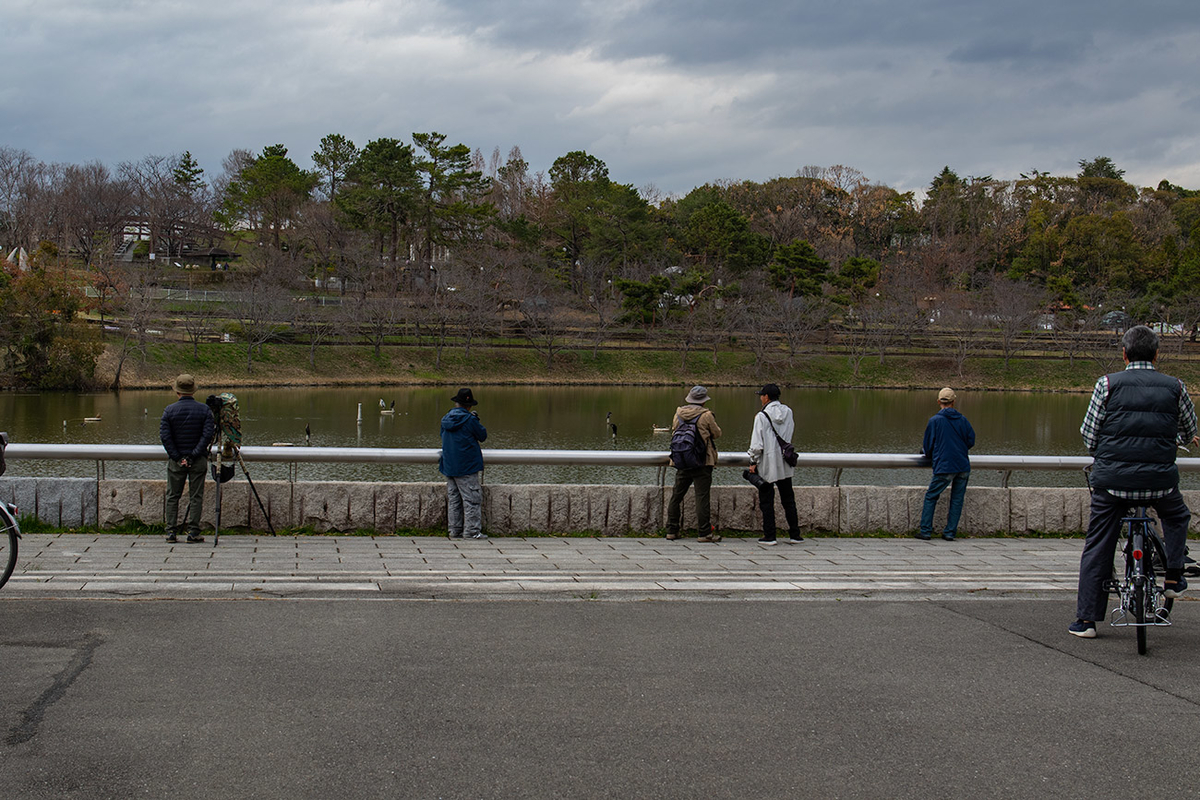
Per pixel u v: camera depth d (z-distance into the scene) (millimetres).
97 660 4801
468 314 87875
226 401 8578
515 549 8289
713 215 104625
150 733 3910
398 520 9109
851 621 5922
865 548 8789
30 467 26953
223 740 3855
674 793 3475
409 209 93000
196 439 8133
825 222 133125
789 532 9438
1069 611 6293
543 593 6488
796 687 4641
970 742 4000
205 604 5945
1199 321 96438
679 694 4500
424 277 96500
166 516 8219
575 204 106688
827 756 3828
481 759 3730
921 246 127188
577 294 103688
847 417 61844
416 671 4742
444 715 4172
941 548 8883
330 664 4820
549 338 89375
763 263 106312
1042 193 136000
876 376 89438
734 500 9477
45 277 65125
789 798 3457
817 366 91250
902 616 6078
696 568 7527
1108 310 99750
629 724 4117
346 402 64188
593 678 4699
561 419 57094
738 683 4680
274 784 3482
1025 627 5855
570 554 8086
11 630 5277
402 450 9008
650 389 82750
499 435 48719
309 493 8969
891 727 4148
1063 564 8062
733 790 3508
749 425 55000
